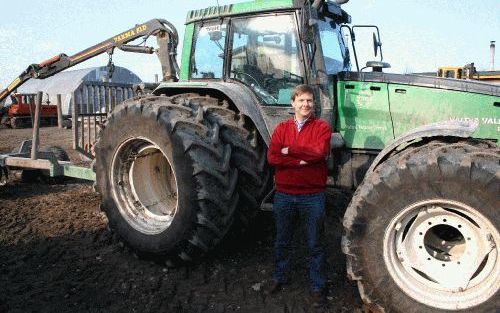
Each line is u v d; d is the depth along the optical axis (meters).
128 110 3.88
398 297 2.85
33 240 4.40
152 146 3.84
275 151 3.20
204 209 3.43
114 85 6.34
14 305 3.16
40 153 5.73
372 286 2.93
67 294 3.32
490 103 3.53
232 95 3.81
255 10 4.02
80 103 5.89
